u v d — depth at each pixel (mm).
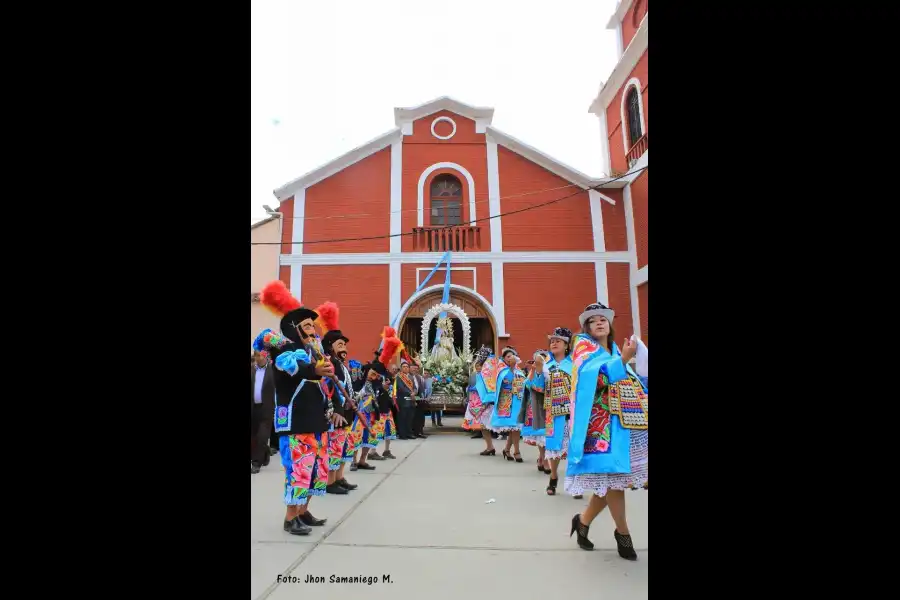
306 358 4551
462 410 13641
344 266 15750
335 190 16141
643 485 3814
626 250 15984
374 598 3145
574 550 4016
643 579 3420
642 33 14391
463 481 6922
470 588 3293
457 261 15836
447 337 14914
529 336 15516
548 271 15891
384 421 9117
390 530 4598
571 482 3891
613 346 4129
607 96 17219
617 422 3713
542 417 7543
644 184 14953
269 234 15797
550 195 16297
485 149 16578
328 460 5477
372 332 15453
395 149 16453
